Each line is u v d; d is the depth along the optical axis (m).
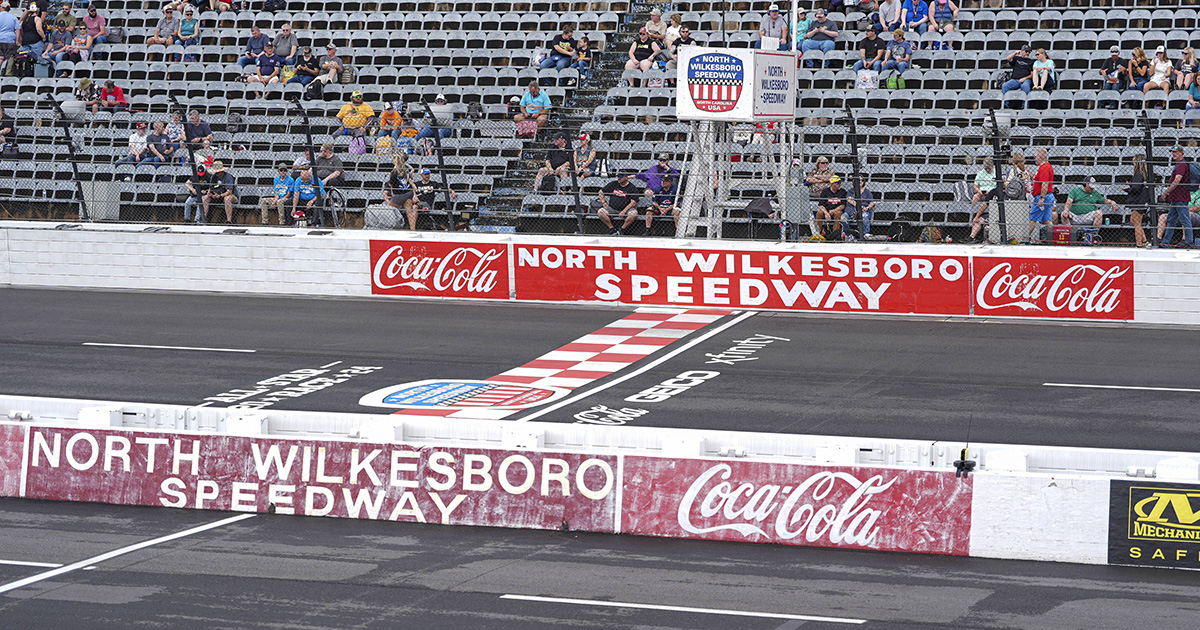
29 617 17.61
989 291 39.31
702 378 32.31
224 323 39.72
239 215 48.69
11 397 25.94
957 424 27.53
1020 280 39.03
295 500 23.19
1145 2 54.31
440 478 22.72
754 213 46.31
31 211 51.94
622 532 22.08
